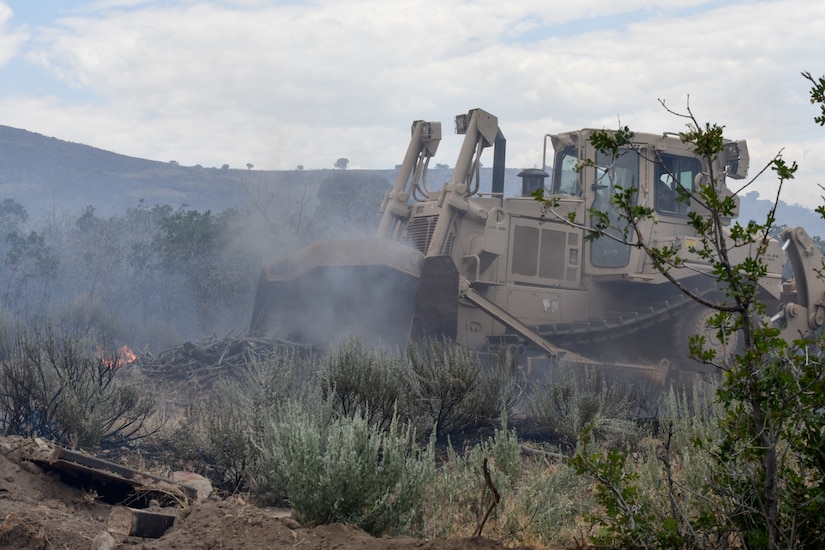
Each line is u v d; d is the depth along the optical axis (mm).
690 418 10570
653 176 15336
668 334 15281
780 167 4875
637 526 5238
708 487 5520
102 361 10234
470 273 14898
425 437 10773
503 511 7113
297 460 6613
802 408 5047
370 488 6535
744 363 4934
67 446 8805
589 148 15273
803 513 5074
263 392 9523
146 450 9297
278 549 5738
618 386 12828
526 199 15438
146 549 5648
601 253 15555
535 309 15148
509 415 11938
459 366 11156
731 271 4871
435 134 16312
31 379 9117
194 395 13180
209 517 6086
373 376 10078
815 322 16109
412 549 5750
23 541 5516
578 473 5477
